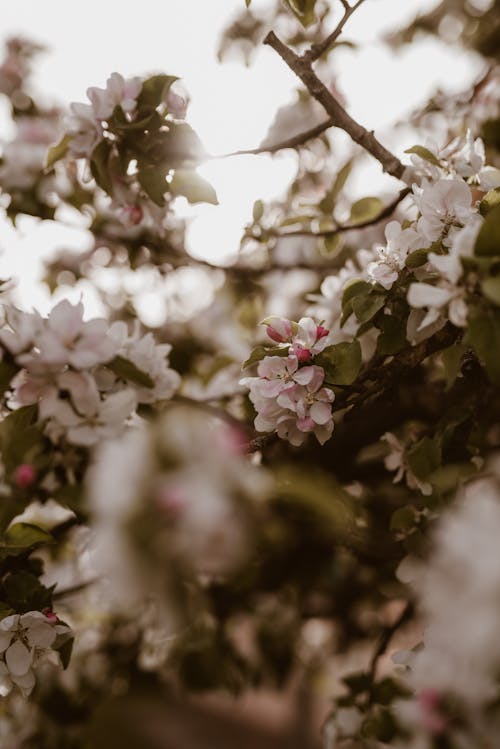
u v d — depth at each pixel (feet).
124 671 4.39
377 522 3.52
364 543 3.22
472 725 2.55
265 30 4.01
